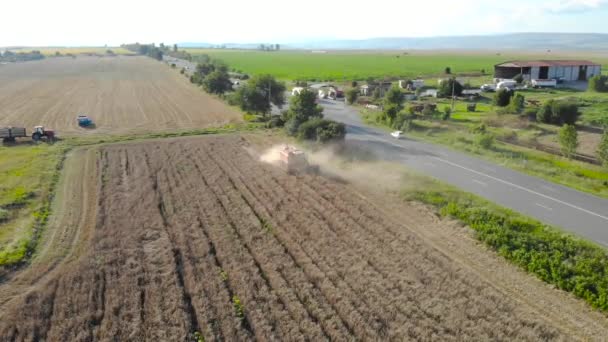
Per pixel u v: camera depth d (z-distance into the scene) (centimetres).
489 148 4619
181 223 2766
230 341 1717
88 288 2069
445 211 2944
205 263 2269
